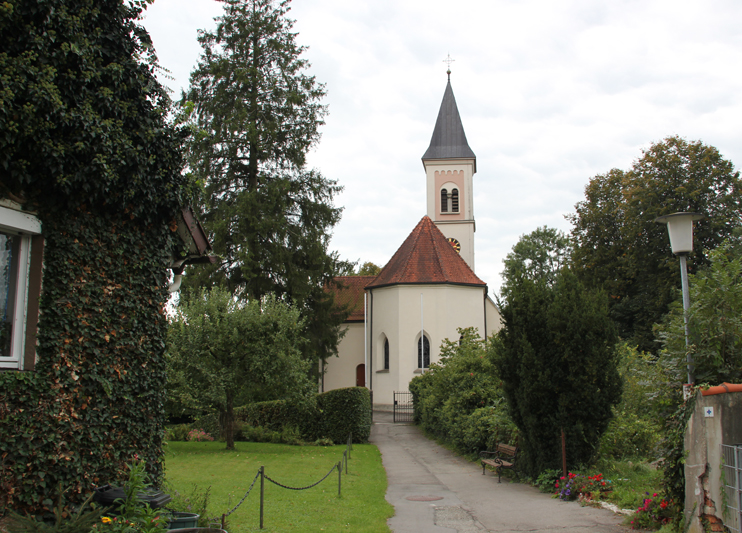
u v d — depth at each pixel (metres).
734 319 8.12
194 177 8.95
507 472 13.72
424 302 35.00
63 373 6.90
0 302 6.57
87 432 7.12
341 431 20.66
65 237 7.11
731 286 8.39
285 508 9.83
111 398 7.44
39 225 6.86
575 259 41.16
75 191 7.12
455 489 12.11
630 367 15.34
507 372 12.40
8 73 6.10
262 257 27.09
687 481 7.35
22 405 6.46
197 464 14.76
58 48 6.75
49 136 6.60
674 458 7.96
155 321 8.28
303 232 28.61
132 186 7.58
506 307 12.56
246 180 28.72
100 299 7.43
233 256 27.33
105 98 7.19
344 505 10.24
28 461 6.46
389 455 17.88
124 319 7.75
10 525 5.30
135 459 7.46
